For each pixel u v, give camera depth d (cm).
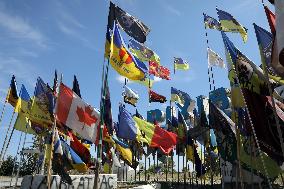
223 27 2505
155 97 3269
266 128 1173
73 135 2012
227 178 2567
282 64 798
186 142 2922
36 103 2027
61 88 1659
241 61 1264
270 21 1023
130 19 1733
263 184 2134
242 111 1430
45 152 2122
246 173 1611
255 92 1212
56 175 2138
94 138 1594
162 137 2455
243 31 2486
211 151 2750
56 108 1645
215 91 2589
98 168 1357
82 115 1625
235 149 1611
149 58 2831
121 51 1662
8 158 4725
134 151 3406
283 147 937
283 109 1267
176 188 3142
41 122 2022
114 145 2472
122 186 2753
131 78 1705
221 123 1702
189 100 3509
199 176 2825
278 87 1708
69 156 1920
